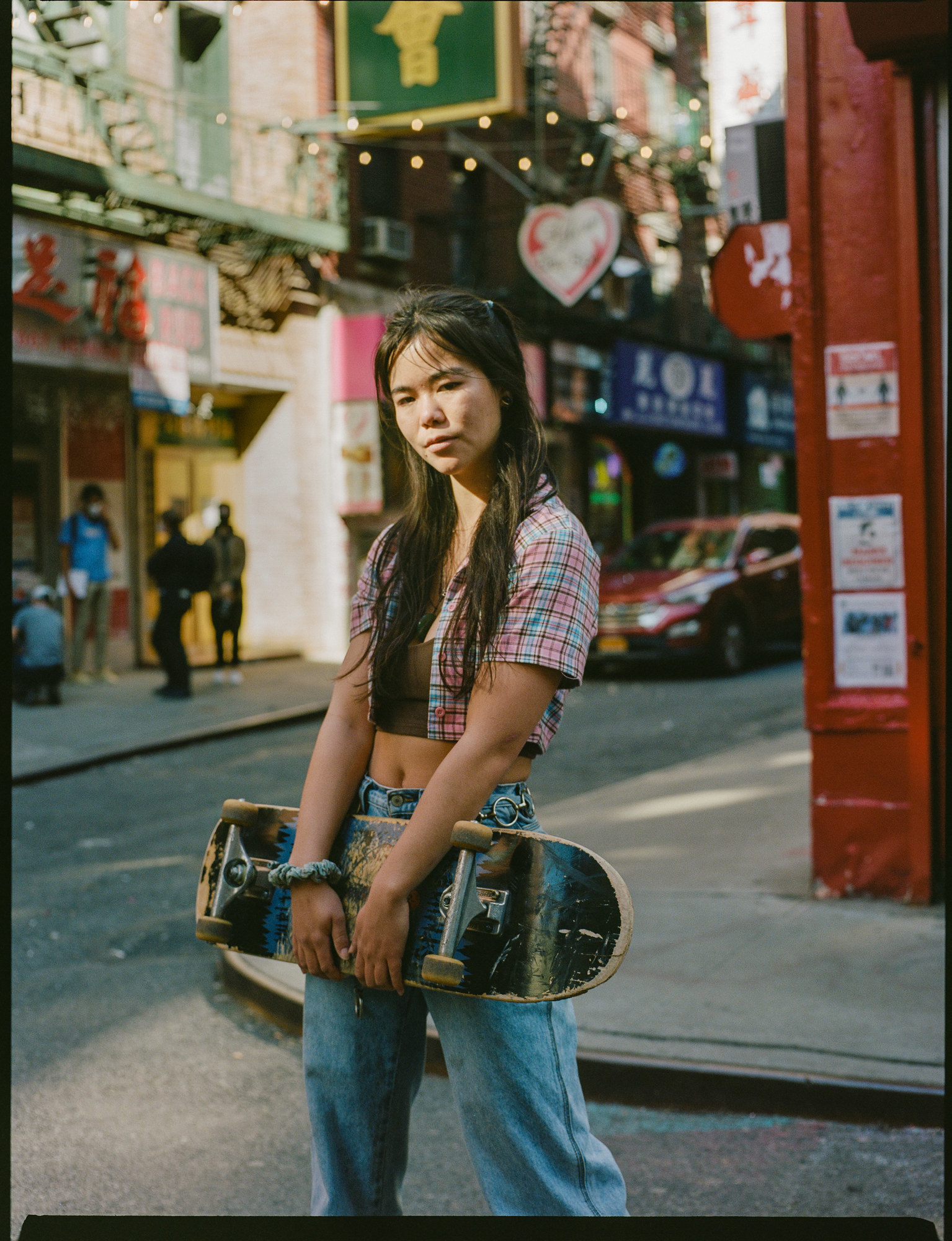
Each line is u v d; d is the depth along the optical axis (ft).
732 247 19.24
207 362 45.09
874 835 17.88
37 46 36.94
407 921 6.33
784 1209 10.26
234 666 45.24
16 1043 14.51
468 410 6.65
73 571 44.01
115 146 41.29
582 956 6.02
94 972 17.21
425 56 38.83
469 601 6.54
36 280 38.40
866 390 17.61
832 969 14.97
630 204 70.69
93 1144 11.73
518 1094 6.62
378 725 7.07
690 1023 13.43
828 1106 11.87
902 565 17.57
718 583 47.55
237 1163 11.32
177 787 30.35
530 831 6.43
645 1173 11.02
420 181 57.62
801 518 18.07
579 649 6.54
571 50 63.87
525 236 55.26
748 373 79.97
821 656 17.97
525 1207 6.66
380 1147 7.18
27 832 26.00
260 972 15.89
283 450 52.19
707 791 26.68
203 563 41.96
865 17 15.88
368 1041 7.07
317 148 49.55
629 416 67.31
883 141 17.47
